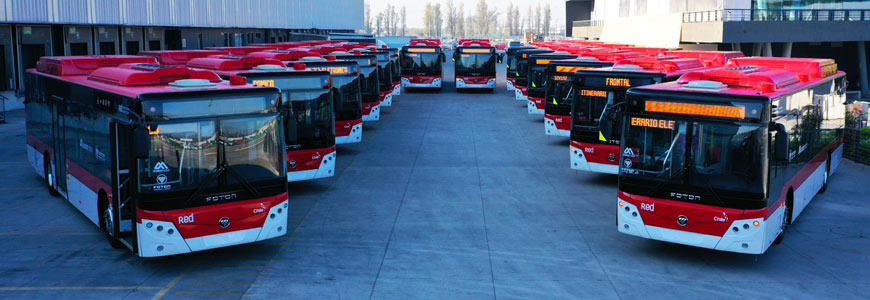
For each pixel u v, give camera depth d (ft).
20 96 103.40
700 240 33.32
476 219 43.68
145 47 132.05
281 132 34.22
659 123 34.01
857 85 150.30
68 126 43.45
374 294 30.76
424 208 46.50
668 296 30.78
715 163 32.83
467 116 99.14
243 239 33.19
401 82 137.80
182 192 31.76
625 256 36.40
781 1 132.26
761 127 32.01
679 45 154.40
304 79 50.83
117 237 34.55
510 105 113.91
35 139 53.06
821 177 50.14
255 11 193.16
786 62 50.14
